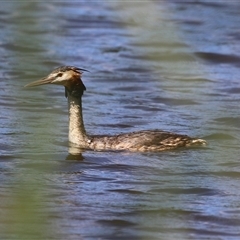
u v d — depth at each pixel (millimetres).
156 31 27938
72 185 15773
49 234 13539
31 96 22016
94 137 18188
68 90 18219
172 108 21562
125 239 13648
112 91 23047
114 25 29859
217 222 14367
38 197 13984
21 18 15000
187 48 26844
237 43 28016
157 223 14242
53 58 25656
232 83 24078
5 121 19703
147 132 18219
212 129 19562
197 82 24047
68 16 30562
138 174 16469
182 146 18000
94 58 26234
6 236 13328
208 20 30547
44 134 18688
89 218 14320
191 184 15945
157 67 25375
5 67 24594
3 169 16516
